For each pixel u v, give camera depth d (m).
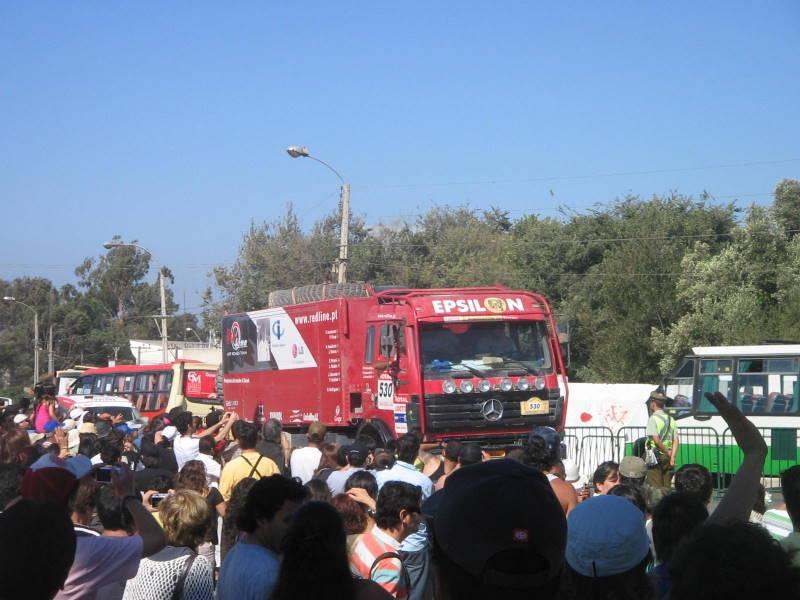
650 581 3.48
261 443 11.49
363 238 64.75
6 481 6.39
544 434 8.18
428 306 16.88
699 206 50.28
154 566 5.69
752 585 1.96
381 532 5.96
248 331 23.88
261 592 4.74
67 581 4.66
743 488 3.44
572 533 3.38
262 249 60.69
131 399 40.62
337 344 19.56
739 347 20.52
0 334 93.00
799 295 34.25
